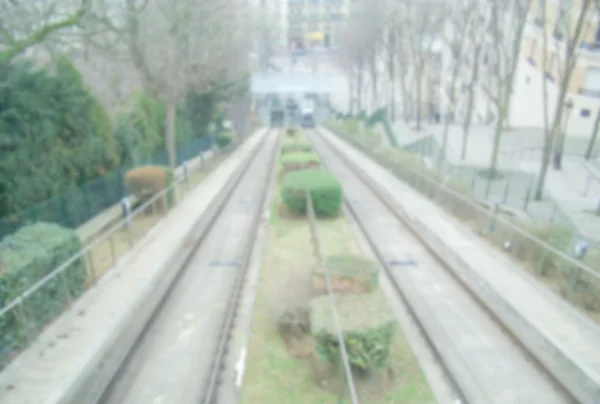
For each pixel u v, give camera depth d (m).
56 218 14.75
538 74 38.22
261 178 26.30
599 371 8.20
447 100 57.25
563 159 30.30
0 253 9.52
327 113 80.25
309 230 15.93
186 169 22.55
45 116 15.33
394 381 8.00
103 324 9.79
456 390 7.82
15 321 8.67
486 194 19.81
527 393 7.86
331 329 7.52
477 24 35.75
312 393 7.64
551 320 9.99
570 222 17.95
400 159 26.30
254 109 77.75
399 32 46.72
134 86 29.72
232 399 7.59
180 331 9.75
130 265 12.93
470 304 10.88
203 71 29.78
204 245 14.91
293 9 95.12
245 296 11.10
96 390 7.74
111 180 18.81
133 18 21.56
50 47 18.55
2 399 7.53
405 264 13.16
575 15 29.80
